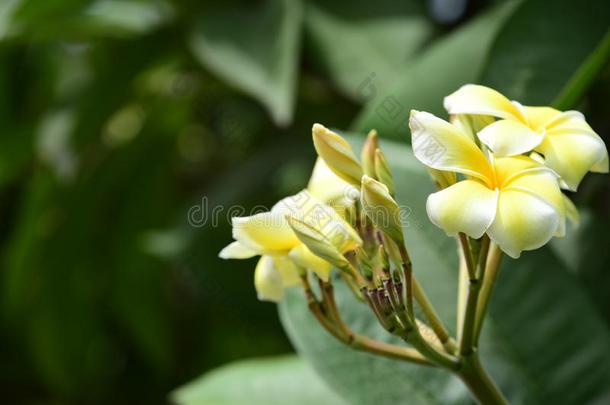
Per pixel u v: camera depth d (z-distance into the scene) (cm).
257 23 107
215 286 119
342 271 69
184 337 150
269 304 118
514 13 88
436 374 81
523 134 68
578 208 90
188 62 126
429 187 85
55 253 140
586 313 82
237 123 117
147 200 143
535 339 82
